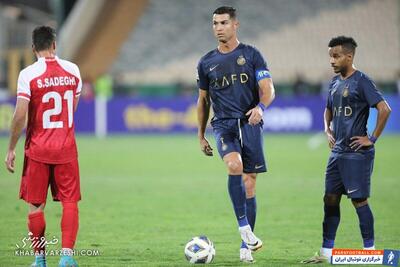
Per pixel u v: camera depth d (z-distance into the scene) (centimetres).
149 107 10056
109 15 12306
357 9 12256
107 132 10056
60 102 2433
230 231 3381
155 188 4997
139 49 11938
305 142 8750
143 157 7162
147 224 3569
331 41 2634
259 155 2716
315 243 3072
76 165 2467
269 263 2630
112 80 10906
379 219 3666
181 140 9100
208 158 7106
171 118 10031
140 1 12481
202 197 4562
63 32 11588
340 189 2653
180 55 11850
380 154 7256
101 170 6084
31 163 2419
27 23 14925
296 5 12350
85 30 12050
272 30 12025
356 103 2592
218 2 12462
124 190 4891
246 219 2580
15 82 10588
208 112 2825
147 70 11619
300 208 4094
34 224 2438
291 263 2630
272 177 5588
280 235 3278
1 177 5659
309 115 9944
